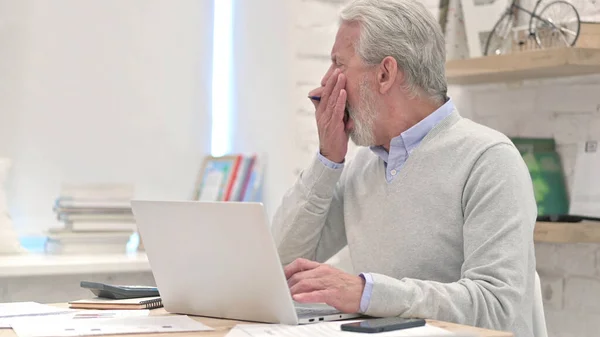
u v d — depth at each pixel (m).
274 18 3.73
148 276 3.20
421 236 2.05
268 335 1.47
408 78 2.08
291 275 1.79
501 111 3.09
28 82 3.58
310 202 2.24
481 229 1.90
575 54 2.59
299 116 3.59
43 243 3.59
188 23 3.94
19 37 3.56
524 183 1.94
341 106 2.13
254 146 3.82
